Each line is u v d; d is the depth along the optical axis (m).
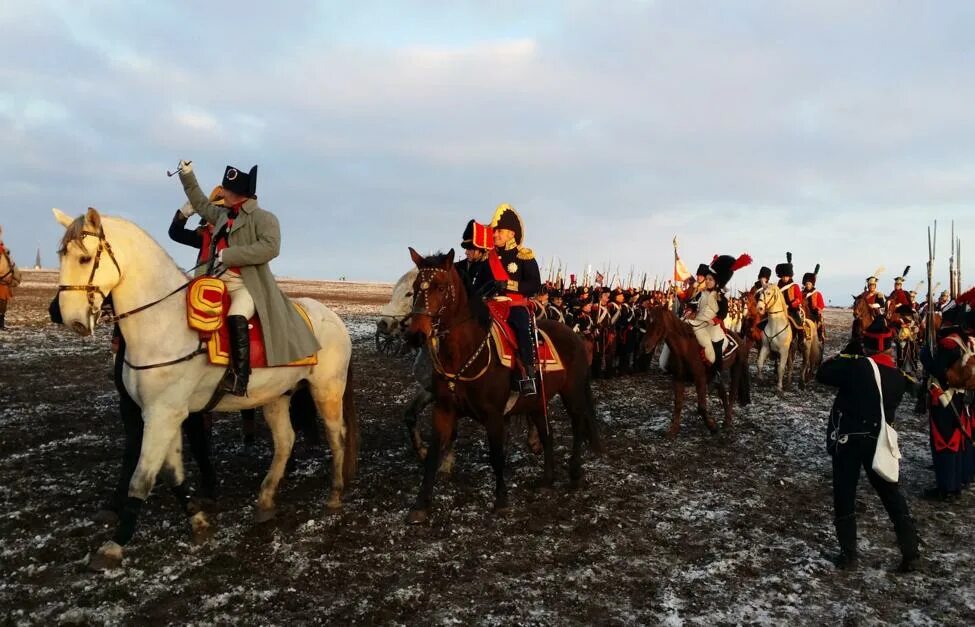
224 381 4.82
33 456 7.02
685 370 8.97
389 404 10.59
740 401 10.77
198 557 4.75
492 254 6.14
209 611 4.05
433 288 5.11
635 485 6.87
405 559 4.86
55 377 11.68
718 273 9.85
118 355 5.05
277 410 5.58
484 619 4.05
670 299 17.02
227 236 5.07
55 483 6.19
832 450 5.03
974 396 6.57
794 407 11.58
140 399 4.56
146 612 4.01
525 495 6.40
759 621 4.12
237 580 4.45
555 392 6.61
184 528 5.21
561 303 14.30
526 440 8.61
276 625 3.91
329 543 5.07
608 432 9.30
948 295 15.82
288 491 6.21
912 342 14.96
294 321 5.27
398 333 9.11
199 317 4.55
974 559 5.15
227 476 6.62
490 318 5.70
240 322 4.81
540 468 7.33
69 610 3.98
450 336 5.36
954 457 6.48
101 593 4.19
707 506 6.29
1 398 9.85
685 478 7.20
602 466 7.54
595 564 4.89
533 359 5.99
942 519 6.07
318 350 5.52
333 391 5.69
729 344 9.55
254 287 5.02
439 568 4.74
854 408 4.91
